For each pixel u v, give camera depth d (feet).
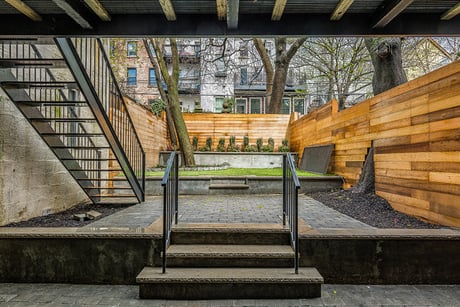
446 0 8.22
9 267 10.00
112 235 10.00
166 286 8.93
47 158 14.43
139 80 64.80
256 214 13.96
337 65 43.32
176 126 30.04
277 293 8.93
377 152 15.71
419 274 9.87
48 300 8.75
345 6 8.20
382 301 8.68
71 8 7.94
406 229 10.49
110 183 20.90
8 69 10.77
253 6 8.54
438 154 11.02
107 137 13.35
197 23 9.11
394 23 9.11
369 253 9.92
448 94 10.48
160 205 16.93
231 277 8.95
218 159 34.32
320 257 9.96
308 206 15.81
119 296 9.05
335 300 8.75
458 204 10.12
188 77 67.05
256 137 37.42
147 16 9.09
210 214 13.94
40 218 13.41
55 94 14.99
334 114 22.22
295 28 9.16
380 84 17.02
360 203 15.28
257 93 67.36
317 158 24.86
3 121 11.64
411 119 12.67
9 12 8.80
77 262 10.02
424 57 34.65
